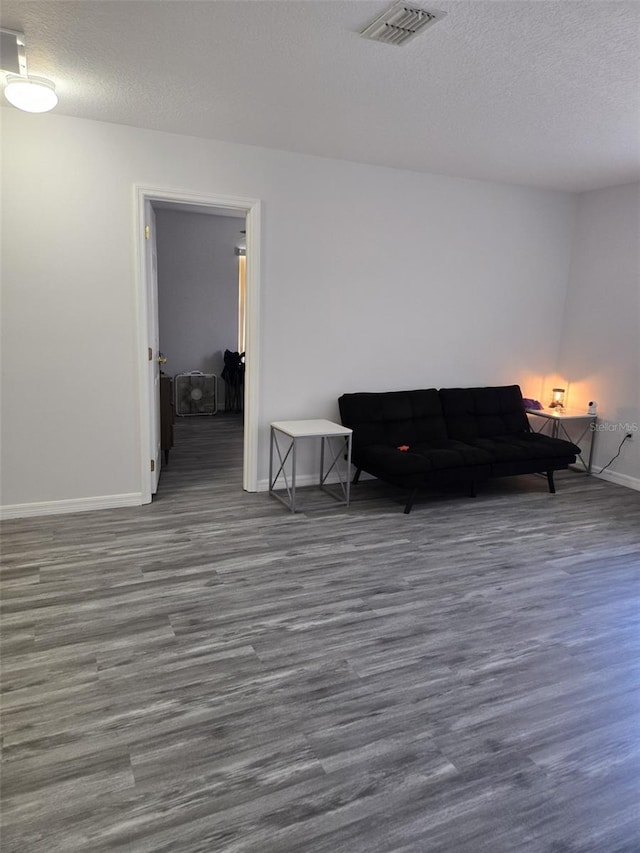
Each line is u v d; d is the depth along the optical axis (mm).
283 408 4293
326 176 4094
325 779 1656
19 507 3584
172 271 7547
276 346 4180
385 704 1992
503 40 2262
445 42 2291
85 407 3641
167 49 2416
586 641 2439
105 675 2096
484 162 4125
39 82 2730
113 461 3781
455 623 2543
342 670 2178
